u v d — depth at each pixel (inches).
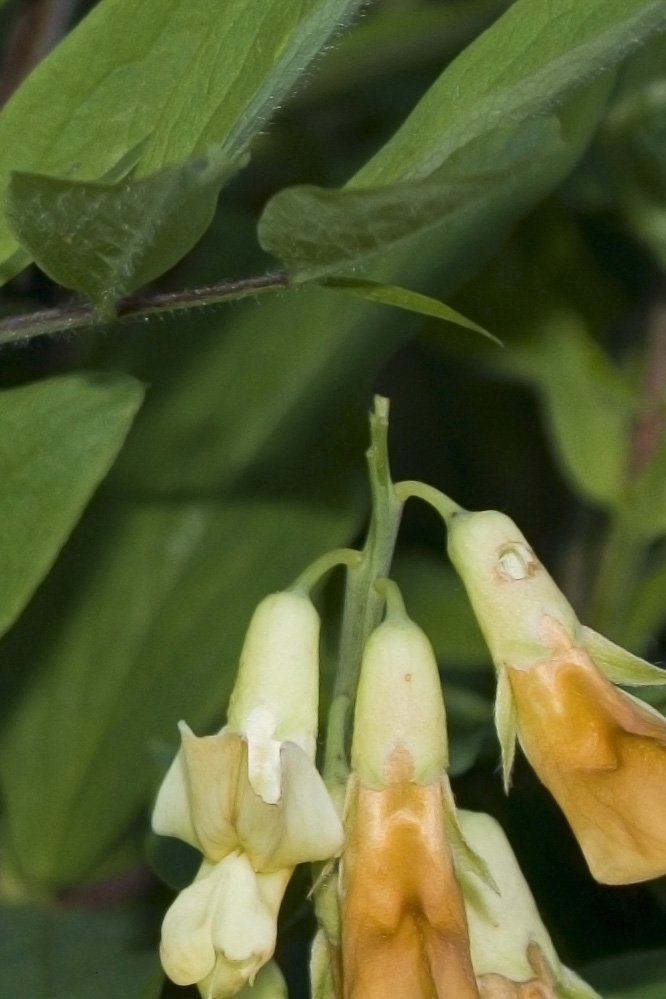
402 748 7.2
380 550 7.4
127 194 6.7
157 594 8.8
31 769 8.7
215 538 8.8
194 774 7.0
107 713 8.7
